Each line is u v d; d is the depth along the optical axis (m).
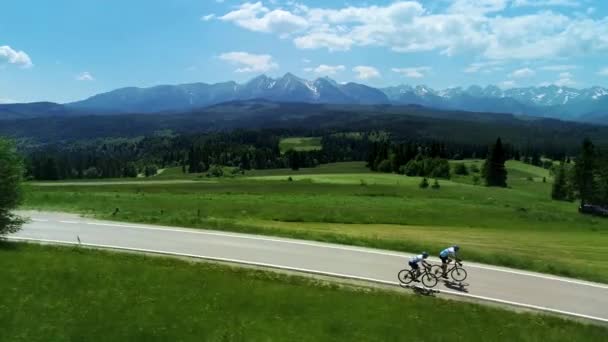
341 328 17.86
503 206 63.28
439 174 141.62
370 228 42.25
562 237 44.41
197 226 35.19
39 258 23.86
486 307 21.14
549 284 24.86
